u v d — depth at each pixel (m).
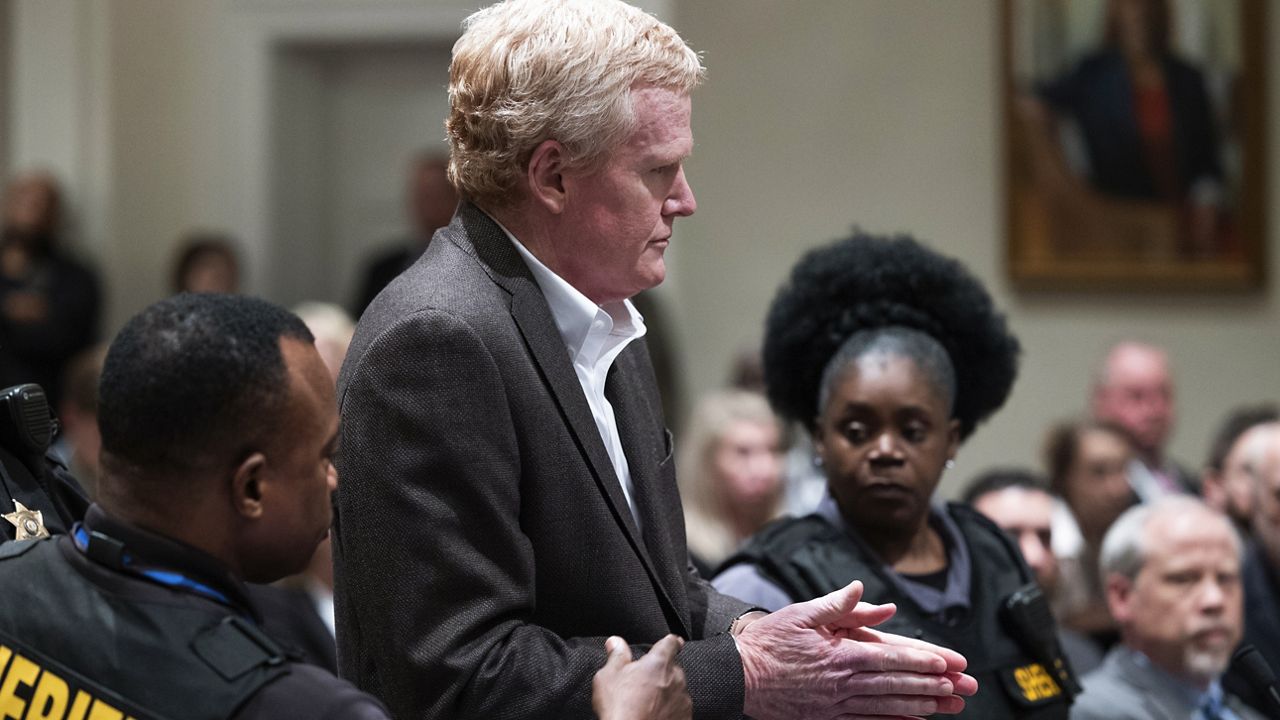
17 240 12.18
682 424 11.53
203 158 13.26
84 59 12.69
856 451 4.40
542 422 3.57
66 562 2.83
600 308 3.75
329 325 7.67
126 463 2.83
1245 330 11.33
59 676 2.71
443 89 13.60
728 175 11.66
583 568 3.60
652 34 3.66
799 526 4.54
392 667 3.41
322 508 2.95
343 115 13.79
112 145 12.76
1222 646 5.95
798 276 4.81
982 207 11.48
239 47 13.23
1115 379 10.34
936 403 4.43
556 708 3.34
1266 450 7.80
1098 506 8.70
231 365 2.81
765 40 11.61
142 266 13.11
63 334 12.04
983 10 11.45
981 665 4.34
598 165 3.60
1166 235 11.34
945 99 11.49
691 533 8.23
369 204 13.79
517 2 3.68
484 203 3.71
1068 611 7.67
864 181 11.55
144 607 2.74
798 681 3.53
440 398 3.43
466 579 3.39
